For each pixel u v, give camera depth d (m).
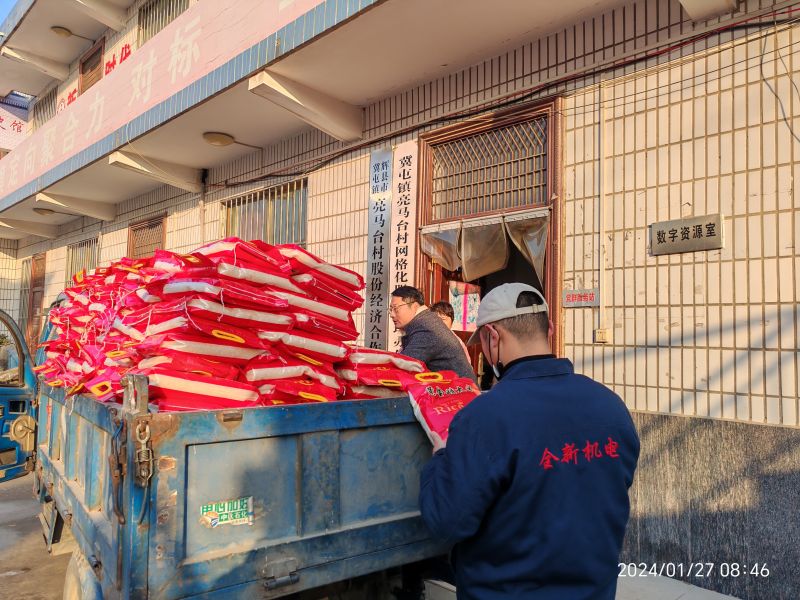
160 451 1.71
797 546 3.10
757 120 3.37
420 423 2.31
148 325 2.31
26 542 4.33
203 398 2.07
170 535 1.72
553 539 1.51
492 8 4.06
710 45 3.56
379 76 5.17
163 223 8.99
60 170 8.70
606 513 1.58
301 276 2.46
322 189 6.34
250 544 1.88
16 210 11.29
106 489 2.09
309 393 2.29
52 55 11.52
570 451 1.56
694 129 3.62
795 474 3.12
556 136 4.27
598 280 4.02
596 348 4.00
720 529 3.38
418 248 5.29
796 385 3.17
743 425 3.31
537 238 4.45
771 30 3.33
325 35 4.44
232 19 5.38
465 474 1.53
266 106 5.88
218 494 1.82
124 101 7.14
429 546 2.29
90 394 2.66
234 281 2.19
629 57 3.93
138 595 1.67
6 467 5.13
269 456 1.93
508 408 1.57
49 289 13.04
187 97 5.89
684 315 3.60
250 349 2.25
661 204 3.74
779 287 3.25
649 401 3.73
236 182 7.57
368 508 2.17
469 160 4.99
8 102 14.03
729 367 3.41
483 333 1.82
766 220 3.32
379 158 5.69
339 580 2.05
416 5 4.05
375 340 5.63
